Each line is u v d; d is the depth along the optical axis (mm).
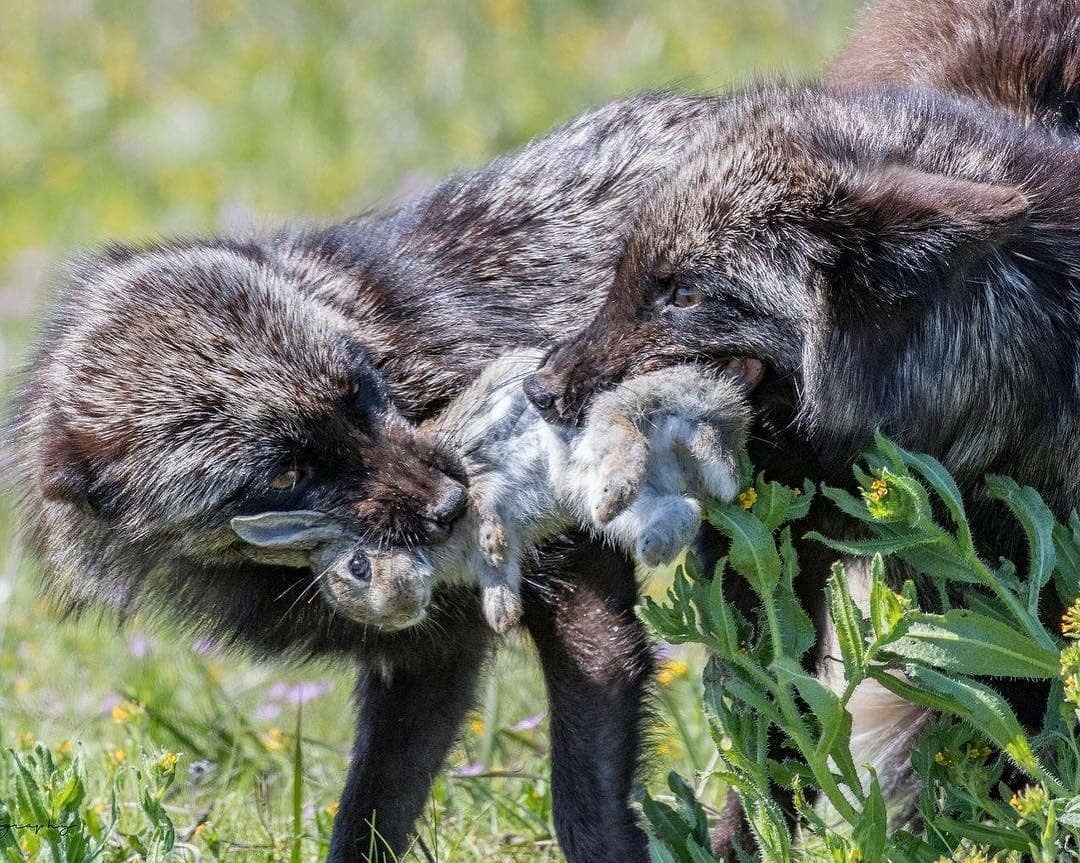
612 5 23688
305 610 8930
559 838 8703
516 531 8188
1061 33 9648
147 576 9031
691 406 7492
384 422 8594
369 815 9219
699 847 7723
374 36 23859
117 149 23109
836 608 7234
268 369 8555
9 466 9570
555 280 9398
